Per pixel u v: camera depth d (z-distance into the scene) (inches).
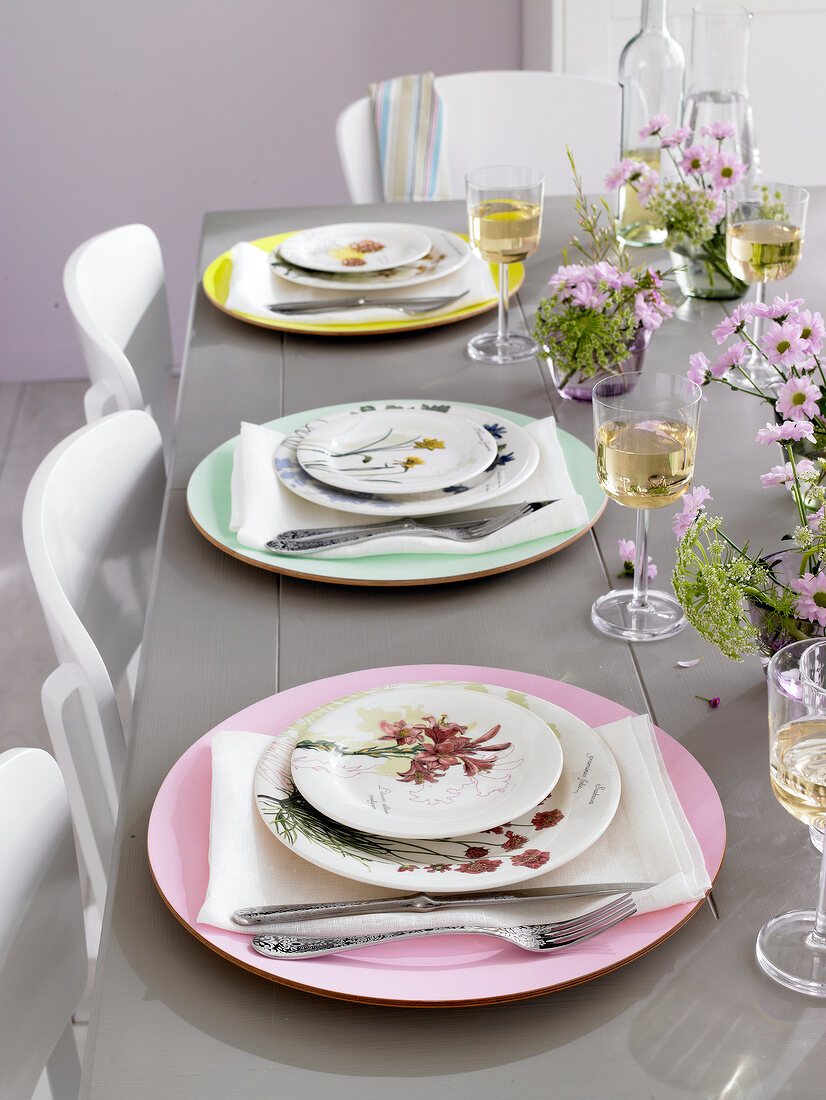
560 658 33.6
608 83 85.1
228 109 126.4
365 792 27.1
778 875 25.7
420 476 41.7
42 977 32.4
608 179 58.9
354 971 23.0
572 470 42.8
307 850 25.1
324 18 123.0
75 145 126.1
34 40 120.6
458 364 53.7
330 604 36.5
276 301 59.8
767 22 106.8
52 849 32.4
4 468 117.3
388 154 87.4
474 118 87.9
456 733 29.1
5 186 126.9
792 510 40.6
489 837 26.0
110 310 62.9
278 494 41.3
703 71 59.9
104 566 46.0
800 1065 21.5
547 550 37.8
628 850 25.5
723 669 32.8
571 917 24.0
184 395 51.4
